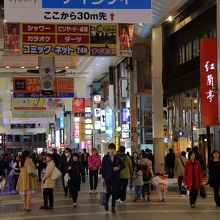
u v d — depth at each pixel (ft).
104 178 47.73
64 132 208.74
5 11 39.50
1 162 73.46
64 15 40.14
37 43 59.93
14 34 59.57
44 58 101.40
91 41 60.90
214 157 50.75
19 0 39.70
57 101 130.21
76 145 187.01
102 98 163.12
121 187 55.16
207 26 88.07
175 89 103.50
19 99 128.47
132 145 119.24
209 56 71.56
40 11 39.88
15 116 137.49
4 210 51.90
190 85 94.84
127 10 40.50
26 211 50.06
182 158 63.62
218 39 65.46
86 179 104.06
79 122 181.47
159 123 95.35
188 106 96.94
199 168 50.16
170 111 107.55
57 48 60.13
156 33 95.14
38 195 69.36
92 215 45.60
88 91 181.16
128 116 125.49
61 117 204.33
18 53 59.11
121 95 127.85
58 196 66.18
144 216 44.06
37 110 131.95
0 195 71.10
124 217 43.65
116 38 61.72
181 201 56.34
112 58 126.82
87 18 40.29
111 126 145.18
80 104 143.84
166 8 78.38
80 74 139.85
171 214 45.16
